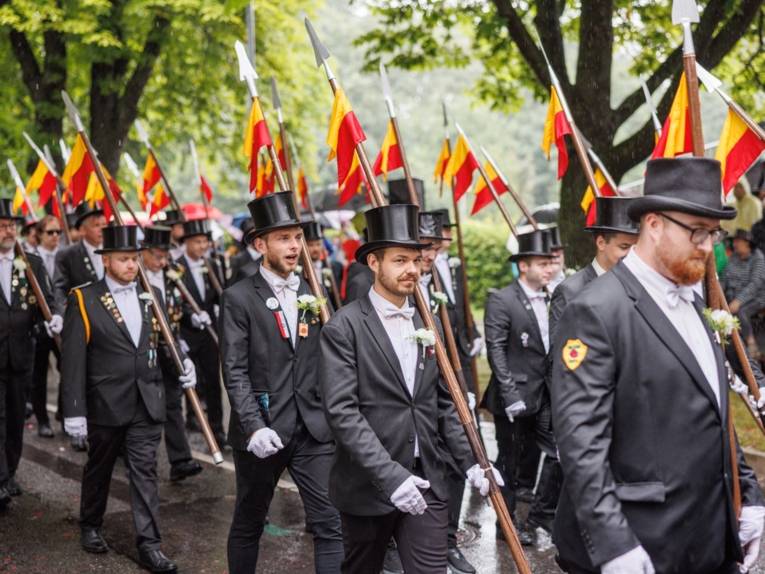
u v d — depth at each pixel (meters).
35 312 6.93
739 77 11.42
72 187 6.50
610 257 4.82
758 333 10.07
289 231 4.80
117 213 5.91
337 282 11.02
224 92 16.66
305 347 4.80
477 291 22.39
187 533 6.12
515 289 6.05
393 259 3.80
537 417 5.91
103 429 5.54
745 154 4.57
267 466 4.63
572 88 9.23
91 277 7.95
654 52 11.45
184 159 19.25
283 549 5.77
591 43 9.07
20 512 6.59
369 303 3.90
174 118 16.84
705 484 2.87
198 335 8.51
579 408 2.84
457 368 5.65
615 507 2.76
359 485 3.78
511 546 3.80
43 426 8.95
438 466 3.88
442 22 11.51
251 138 5.34
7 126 13.95
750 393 4.82
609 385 2.86
